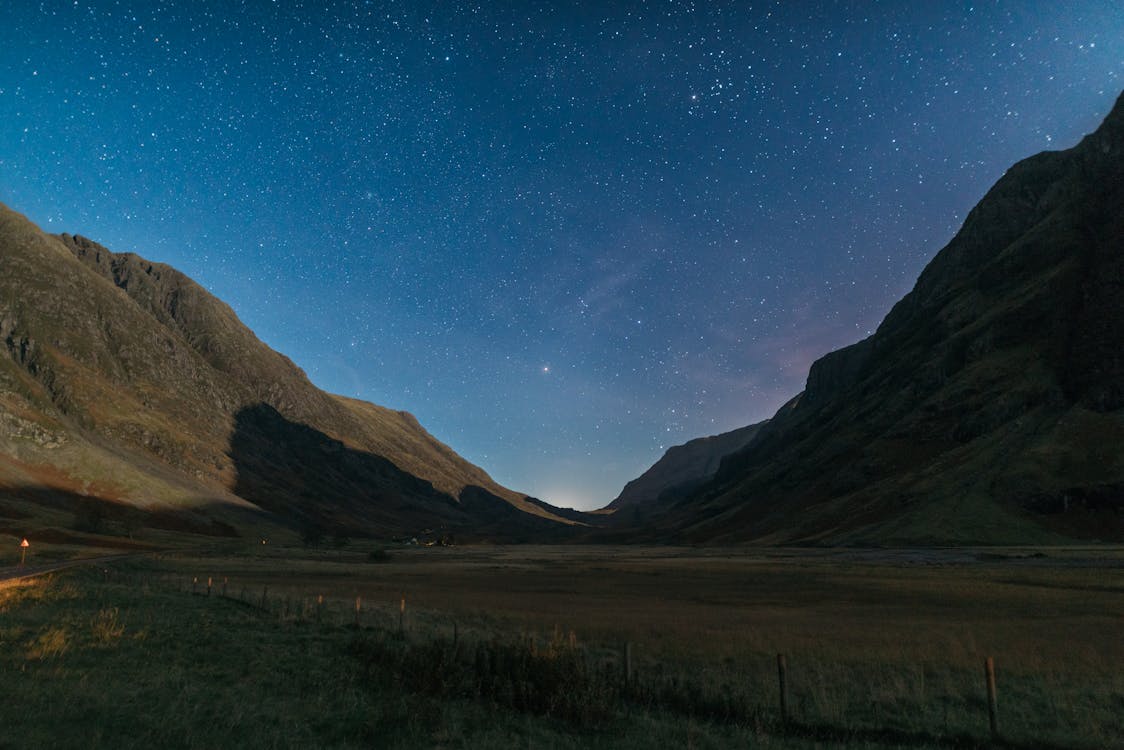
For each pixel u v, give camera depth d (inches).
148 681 516.1
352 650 727.1
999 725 507.8
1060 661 739.4
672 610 1398.9
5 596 1029.2
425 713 475.8
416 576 2593.5
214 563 2923.2
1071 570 2384.4
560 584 2290.8
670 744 459.2
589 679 561.6
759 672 689.0
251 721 431.8
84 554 2886.3
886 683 636.7
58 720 391.5
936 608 1422.2
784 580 2356.1
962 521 4441.4
